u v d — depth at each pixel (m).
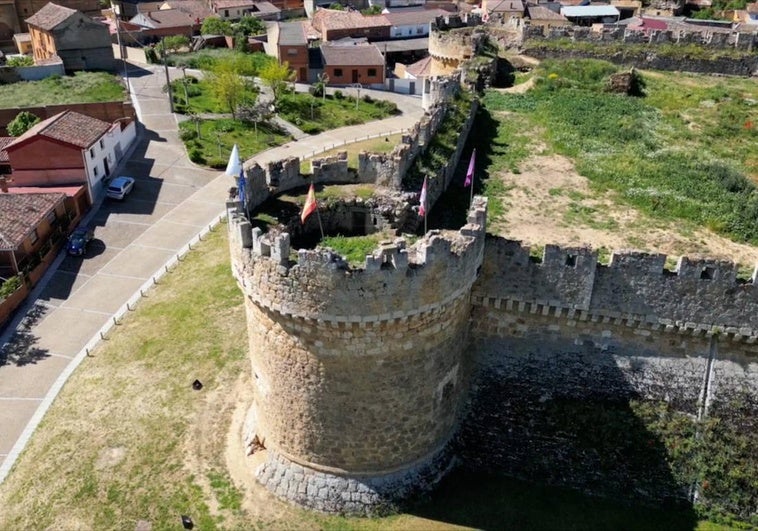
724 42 64.88
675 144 47.66
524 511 30.58
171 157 75.31
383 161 34.81
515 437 32.59
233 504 31.36
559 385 32.16
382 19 129.00
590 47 65.81
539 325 31.33
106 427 37.03
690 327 29.80
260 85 99.00
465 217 36.84
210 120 84.75
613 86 57.41
